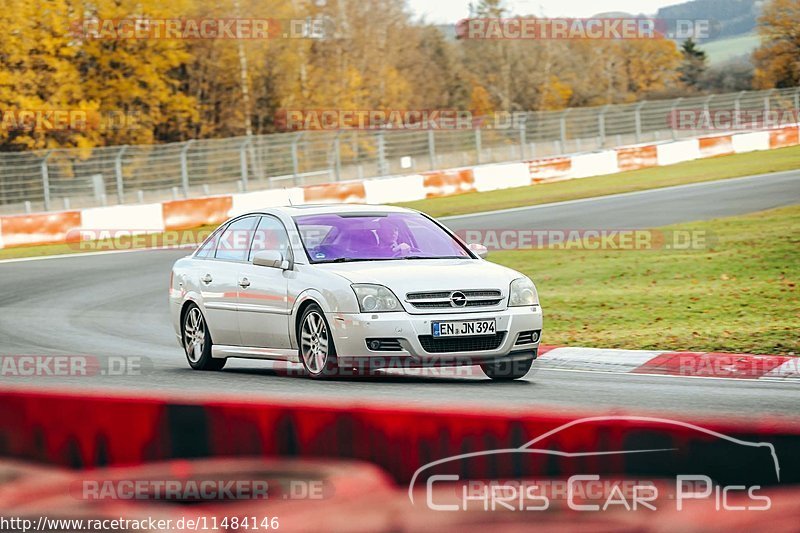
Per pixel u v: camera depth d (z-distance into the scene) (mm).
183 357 34312
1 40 150250
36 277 61250
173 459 12555
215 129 183750
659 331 36594
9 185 103500
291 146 117938
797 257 50500
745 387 26031
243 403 12188
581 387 25859
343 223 28984
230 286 29312
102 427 13016
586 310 42688
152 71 168250
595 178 114750
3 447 13469
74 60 165375
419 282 25578
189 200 91562
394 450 10984
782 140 134000
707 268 50625
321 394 23969
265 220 29891
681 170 113562
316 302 26156
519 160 139750
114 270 63656
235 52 183500
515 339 25922
